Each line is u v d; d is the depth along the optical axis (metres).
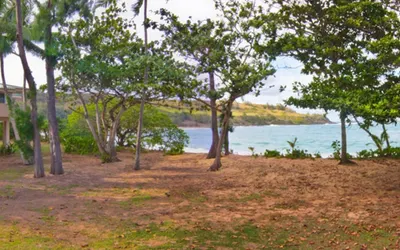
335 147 20.88
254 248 6.97
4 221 8.71
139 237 7.62
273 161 18.92
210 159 21.11
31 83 16.17
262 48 13.55
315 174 14.96
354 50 11.63
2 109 27.73
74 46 19.92
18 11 15.54
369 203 10.31
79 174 17.00
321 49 12.48
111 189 13.27
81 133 29.03
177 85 16.39
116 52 20.25
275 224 8.59
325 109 11.12
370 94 10.80
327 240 7.41
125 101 22.52
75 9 17.14
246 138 58.06
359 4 12.48
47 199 11.55
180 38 16.73
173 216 9.38
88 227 8.36
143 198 11.64
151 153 27.58
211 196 11.84
